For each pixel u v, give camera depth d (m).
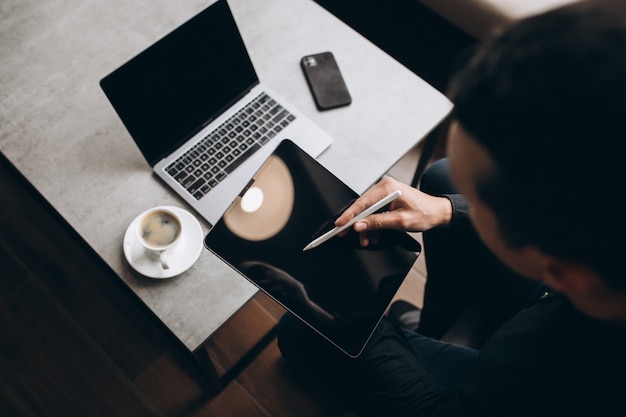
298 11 1.26
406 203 0.93
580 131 0.33
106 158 1.08
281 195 0.99
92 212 1.03
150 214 0.96
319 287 0.92
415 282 1.61
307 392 1.47
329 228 0.96
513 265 0.48
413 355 0.95
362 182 1.08
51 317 1.50
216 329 0.95
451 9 1.70
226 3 1.01
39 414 1.41
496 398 0.68
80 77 1.16
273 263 0.93
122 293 1.54
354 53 1.22
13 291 1.52
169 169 1.06
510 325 0.73
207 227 1.02
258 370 1.48
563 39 0.33
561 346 0.64
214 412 1.44
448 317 1.27
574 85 0.33
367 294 0.92
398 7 2.04
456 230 1.04
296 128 1.11
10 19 1.21
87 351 1.48
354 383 0.92
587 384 0.61
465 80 0.39
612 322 0.49
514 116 0.35
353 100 1.16
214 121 1.11
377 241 0.95
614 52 0.32
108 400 1.44
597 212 0.36
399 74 1.20
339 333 0.90
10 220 1.59
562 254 0.40
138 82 0.95
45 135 1.09
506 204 0.40
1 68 1.16
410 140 1.13
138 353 1.48
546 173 0.36
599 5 0.34
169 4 1.25
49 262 1.56
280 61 1.20
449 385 0.98
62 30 1.21
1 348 1.46
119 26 1.22
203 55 1.02
